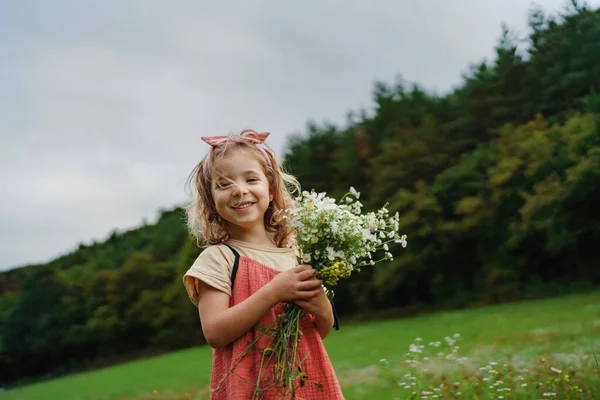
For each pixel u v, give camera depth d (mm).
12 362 36875
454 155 29250
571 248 23469
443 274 27609
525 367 4723
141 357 32594
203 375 12445
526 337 9133
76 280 38500
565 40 28391
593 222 22922
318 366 2193
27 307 36938
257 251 2312
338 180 33062
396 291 29250
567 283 23969
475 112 29297
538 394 3686
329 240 2191
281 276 2113
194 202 2492
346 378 7203
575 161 22875
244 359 2092
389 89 34719
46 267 38781
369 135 33062
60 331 35969
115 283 35219
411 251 27406
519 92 28812
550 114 27891
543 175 24047
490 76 30562
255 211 2295
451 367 5070
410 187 29422
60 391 14750
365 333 17359
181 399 8461
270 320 2166
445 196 27203
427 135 29969
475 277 26641
